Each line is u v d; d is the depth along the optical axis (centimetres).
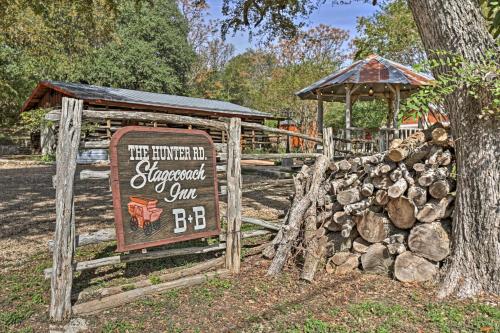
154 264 447
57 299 311
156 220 373
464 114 347
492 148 343
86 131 1169
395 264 399
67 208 313
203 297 362
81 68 2225
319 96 1271
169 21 3234
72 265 320
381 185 423
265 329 303
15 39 1377
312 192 468
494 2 335
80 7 977
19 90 2289
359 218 433
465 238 359
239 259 432
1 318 308
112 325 305
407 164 412
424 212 391
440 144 396
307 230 444
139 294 355
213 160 428
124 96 1616
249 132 1950
